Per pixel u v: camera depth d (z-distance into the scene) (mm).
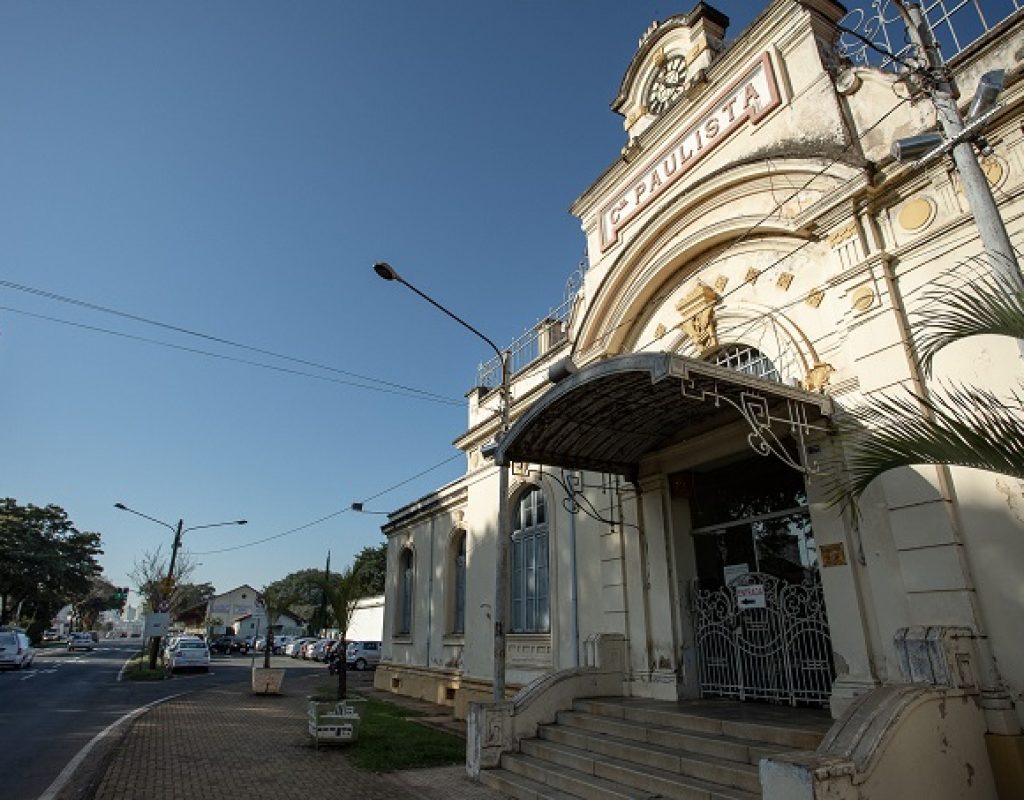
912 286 7055
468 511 16391
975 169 5023
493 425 15555
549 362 13883
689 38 11688
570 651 11617
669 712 7852
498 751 8625
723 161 9828
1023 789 5270
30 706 14867
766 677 8352
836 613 7223
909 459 4629
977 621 5879
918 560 6391
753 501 9148
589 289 12289
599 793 6871
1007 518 5914
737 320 9211
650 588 9945
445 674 16828
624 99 12742
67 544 54562
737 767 6316
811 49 8828
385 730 12008
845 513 7273
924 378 6695
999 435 4258
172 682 22234
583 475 11820
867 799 4598
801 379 8023
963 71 7059
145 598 38969
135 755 9469
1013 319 4312
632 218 11609
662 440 9867
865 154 7812
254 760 9352
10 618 52875
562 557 12297
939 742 5195
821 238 8141
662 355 6699
